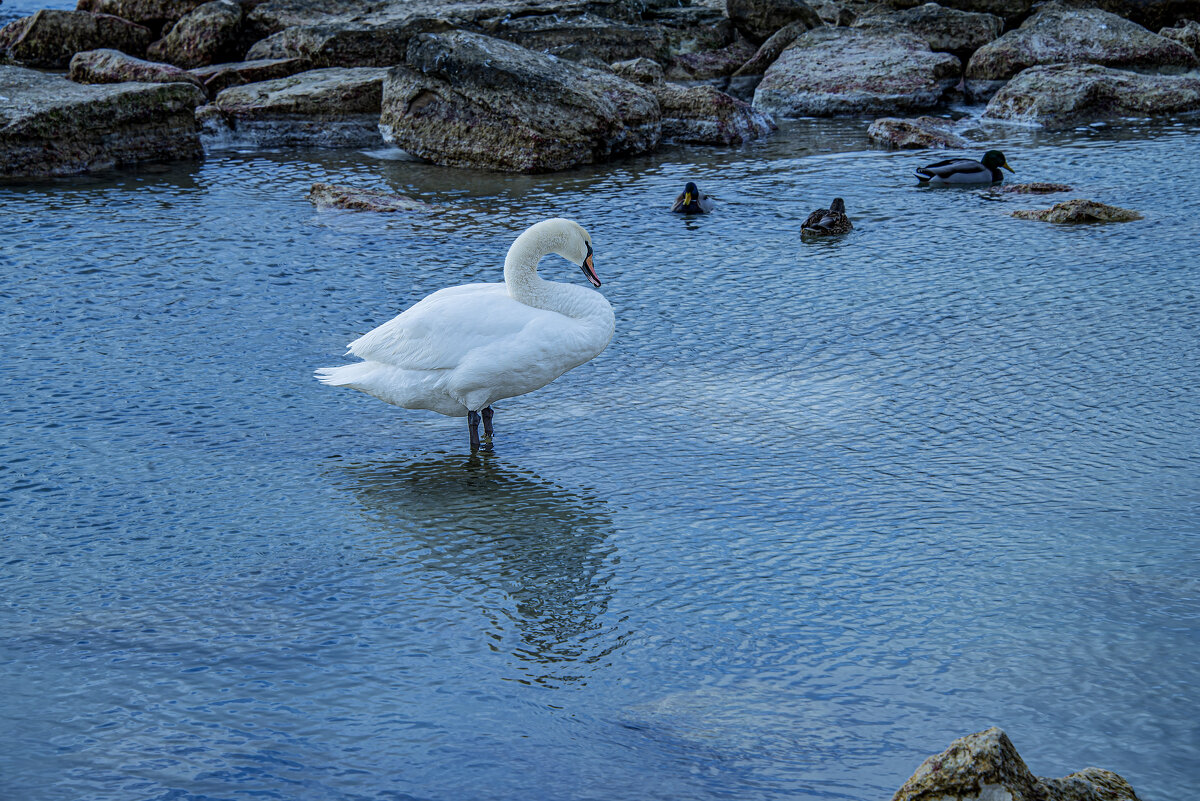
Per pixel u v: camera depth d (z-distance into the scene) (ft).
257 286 42.98
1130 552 22.66
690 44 101.40
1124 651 19.27
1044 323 37.70
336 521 25.05
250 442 29.43
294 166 69.97
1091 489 25.58
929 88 89.56
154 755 16.76
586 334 28.22
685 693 18.40
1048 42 92.58
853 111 89.45
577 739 17.19
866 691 18.33
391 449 29.19
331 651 19.72
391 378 28.22
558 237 28.27
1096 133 76.64
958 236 50.26
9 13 127.65
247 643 19.94
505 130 68.23
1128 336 36.01
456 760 16.67
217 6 100.53
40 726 17.48
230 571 22.71
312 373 34.32
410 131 71.72
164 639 20.04
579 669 19.17
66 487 26.55
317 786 16.08
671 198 59.88
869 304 40.52
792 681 18.67
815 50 94.84
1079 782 14.49
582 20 97.09
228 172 67.46
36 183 63.41
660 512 25.20
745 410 31.12
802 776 16.19
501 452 28.78
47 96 68.39
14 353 35.50
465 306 27.94
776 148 75.61
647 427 30.12
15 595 21.65
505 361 27.32
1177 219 51.31
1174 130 75.92
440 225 53.47
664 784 16.08
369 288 42.68
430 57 71.00
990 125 82.94
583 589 21.94
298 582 22.30
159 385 33.12
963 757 14.03
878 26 98.53
